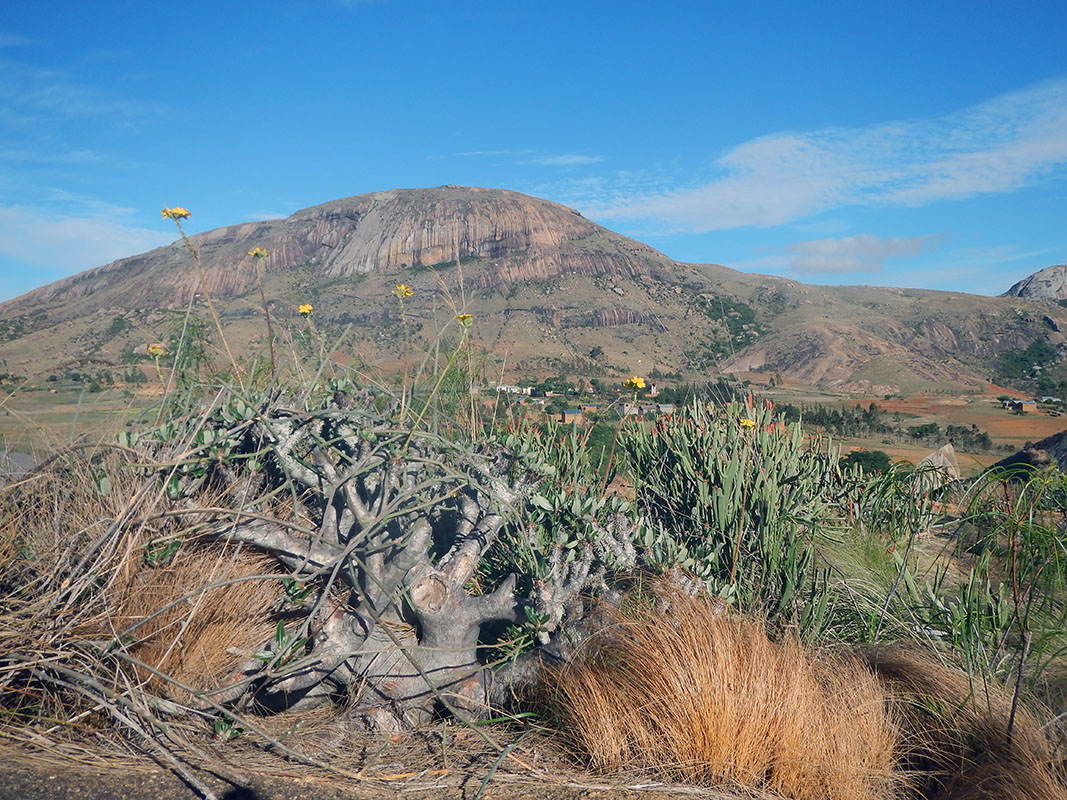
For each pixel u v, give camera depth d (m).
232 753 2.70
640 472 5.06
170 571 3.19
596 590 3.50
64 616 2.85
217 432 3.38
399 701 3.12
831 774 2.65
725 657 2.95
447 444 3.46
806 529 4.54
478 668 3.17
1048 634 3.33
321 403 3.78
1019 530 3.67
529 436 4.58
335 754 2.81
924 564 4.88
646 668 3.03
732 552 4.08
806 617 3.66
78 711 2.71
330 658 3.19
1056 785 2.57
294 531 3.34
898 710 3.09
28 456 3.46
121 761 2.50
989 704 2.98
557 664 3.27
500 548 4.10
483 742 2.96
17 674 2.74
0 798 2.16
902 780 2.77
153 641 2.96
